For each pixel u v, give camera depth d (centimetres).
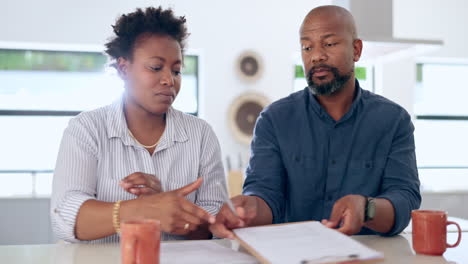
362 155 157
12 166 421
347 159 157
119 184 130
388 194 138
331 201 157
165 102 140
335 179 157
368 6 240
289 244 97
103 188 141
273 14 463
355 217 117
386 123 158
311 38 154
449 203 366
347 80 156
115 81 445
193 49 451
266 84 463
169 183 146
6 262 105
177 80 143
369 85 493
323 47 153
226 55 456
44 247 120
